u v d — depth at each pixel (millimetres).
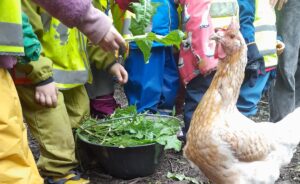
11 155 1148
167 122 1992
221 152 1457
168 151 2168
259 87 2082
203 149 1478
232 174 1479
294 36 2217
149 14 1447
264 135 1514
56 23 1779
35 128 1767
